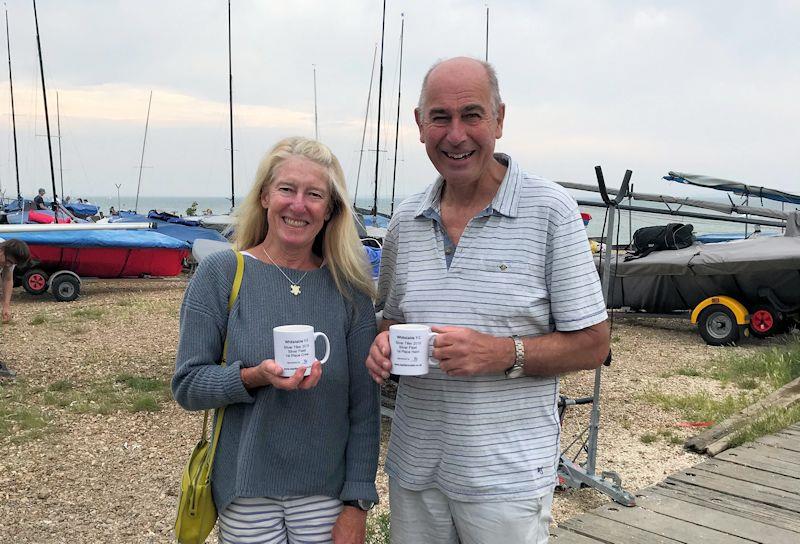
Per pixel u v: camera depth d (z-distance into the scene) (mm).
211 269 2082
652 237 12078
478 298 2006
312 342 1890
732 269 10820
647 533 3775
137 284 18375
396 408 2240
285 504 2074
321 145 2143
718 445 5703
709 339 11156
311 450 2055
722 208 10727
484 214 2012
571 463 4859
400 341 1937
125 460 5402
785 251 10500
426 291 2098
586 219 4516
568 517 4430
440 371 2043
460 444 2006
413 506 2170
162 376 8219
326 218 2162
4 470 5125
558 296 1959
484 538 2008
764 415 6164
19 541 3980
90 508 4477
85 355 9352
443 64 2006
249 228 2229
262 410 2002
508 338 1940
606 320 2008
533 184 2025
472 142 1962
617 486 4496
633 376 8859
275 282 2098
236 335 2031
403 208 2227
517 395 2012
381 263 2334
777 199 12883
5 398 7141
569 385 8312
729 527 3836
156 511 4441
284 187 2066
